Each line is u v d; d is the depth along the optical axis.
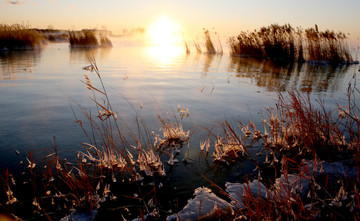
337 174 2.89
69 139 3.72
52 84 7.30
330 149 3.57
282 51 17.19
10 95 5.99
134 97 6.16
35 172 2.93
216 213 2.27
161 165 3.23
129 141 3.77
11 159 3.15
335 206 2.32
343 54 15.80
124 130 4.13
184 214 2.32
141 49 24.03
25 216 2.29
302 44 16.16
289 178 2.92
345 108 5.59
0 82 7.39
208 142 3.63
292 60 16.56
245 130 4.35
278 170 3.18
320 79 9.73
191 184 2.86
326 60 15.59
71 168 3.04
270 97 6.59
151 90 6.99
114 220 2.28
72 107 5.17
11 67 10.24
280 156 3.55
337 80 9.59
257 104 5.89
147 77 9.03
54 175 2.91
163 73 10.11
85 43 24.64
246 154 3.60
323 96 6.88
